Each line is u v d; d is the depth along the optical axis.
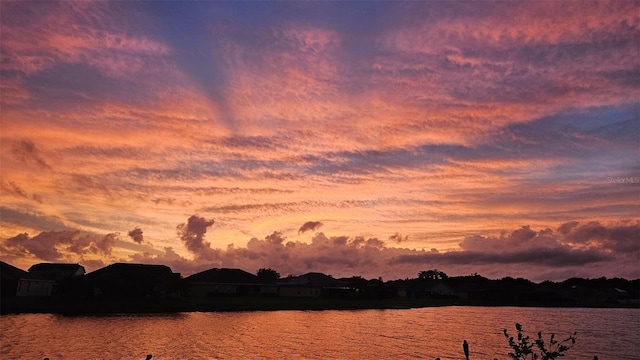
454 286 144.00
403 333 41.66
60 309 54.28
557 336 43.12
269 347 31.67
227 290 93.69
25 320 43.50
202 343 32.28
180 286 70.62
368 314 65.94
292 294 99.88
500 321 58.38
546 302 119.25
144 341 32.22
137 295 64.12
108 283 62.47
